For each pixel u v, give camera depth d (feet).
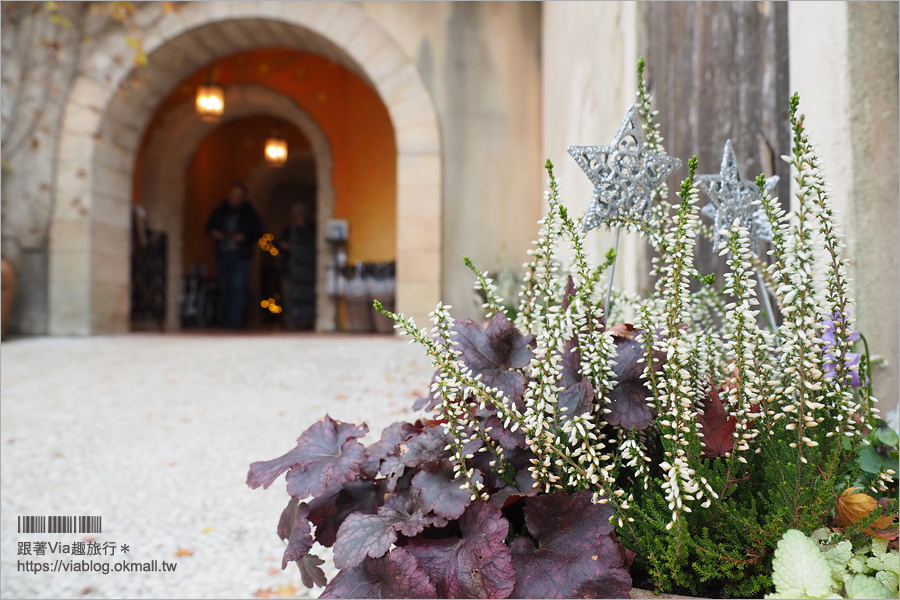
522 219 21.83
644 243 8.46
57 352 17.16
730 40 6.63
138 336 22.24
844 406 2.68
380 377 13.53
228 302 31.86
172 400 11.83
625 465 2.91
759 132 6.01
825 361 2.72
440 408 3.05
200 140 31.96
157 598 4.86
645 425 2.76
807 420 2.58
